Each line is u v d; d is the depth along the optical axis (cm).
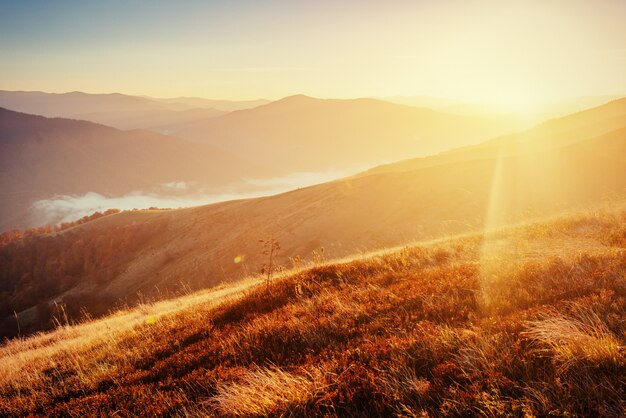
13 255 11531
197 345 584
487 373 308
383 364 362
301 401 328
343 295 646
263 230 7869
